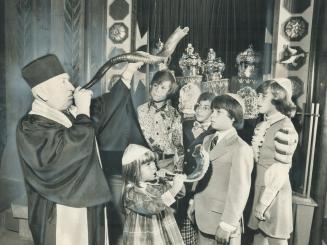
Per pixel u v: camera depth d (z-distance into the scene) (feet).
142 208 5.17
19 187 6.40
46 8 5.88
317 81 5.27
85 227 5.10
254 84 5.47
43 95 4.99
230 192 5.18
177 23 5.64
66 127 4.96
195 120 5.68
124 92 5.65
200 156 5.44
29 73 4.96
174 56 5.71
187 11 5.58
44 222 5.04
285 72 5.40
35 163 4.71
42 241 5.12
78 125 4.82
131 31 5.75
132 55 5.69
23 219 6.25
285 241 5.45
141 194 5.20
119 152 5.75
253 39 5.44
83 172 4.88
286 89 5.29
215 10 5.49
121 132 5.74
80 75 5.87
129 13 5.73
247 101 5.51
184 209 5.68
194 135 5.68
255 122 5.47
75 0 5.73
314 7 5.16
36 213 5.09
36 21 5.96
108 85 5.84
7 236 6.32
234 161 5.17
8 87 6.20
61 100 5.06
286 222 5.37
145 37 5.76
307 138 5.34
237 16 5.44
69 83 5.19
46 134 4.74
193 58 5.64
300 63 5.32
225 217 5.20
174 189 5.24
